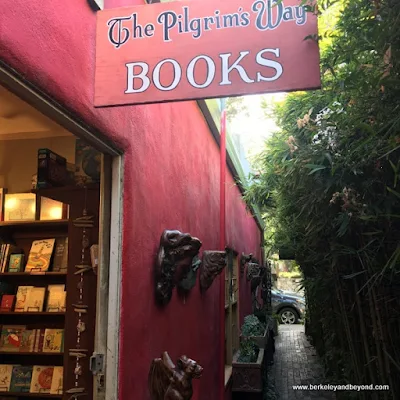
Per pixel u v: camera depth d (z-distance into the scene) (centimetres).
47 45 148
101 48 177
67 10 161
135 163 228
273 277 1669
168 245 263
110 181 211
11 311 271
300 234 400
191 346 339
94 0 178
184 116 348
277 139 354
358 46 167
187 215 346
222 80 164
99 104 173
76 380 234
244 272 740
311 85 158
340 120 212
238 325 624
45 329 269
